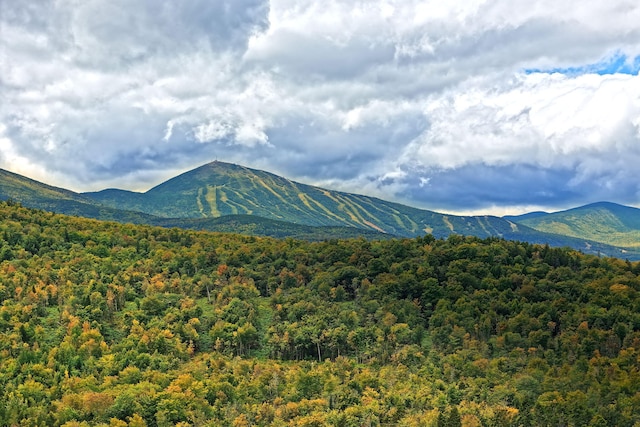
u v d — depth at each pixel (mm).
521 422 182625
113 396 177250
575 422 183750
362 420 175125
